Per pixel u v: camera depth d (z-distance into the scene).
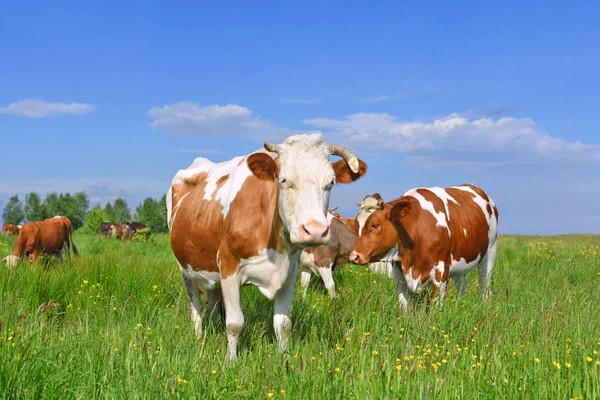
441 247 7.34
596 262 12.75
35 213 102.81
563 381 3.84
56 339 4.75
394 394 3.46
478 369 4.11
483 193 8.97
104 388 3.70
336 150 4.73
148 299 7.46
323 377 3.64
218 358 4.64
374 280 9.17
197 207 5.75
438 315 5.85
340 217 13.30
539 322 5.34
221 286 5.47
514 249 16.70
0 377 3.46
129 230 32.69
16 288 7.23
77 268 8.67
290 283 5.18
